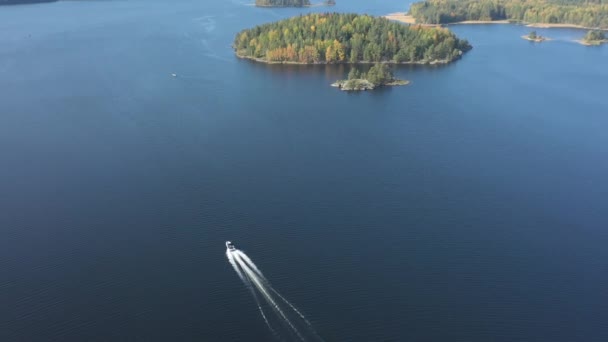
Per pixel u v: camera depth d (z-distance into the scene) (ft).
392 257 452.35
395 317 388.16
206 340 368.27
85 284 422.00
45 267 440.45
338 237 479.41
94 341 368.48
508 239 478.59
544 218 511.40
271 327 378.53
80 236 480.23
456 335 373.20
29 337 371.97
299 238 477.77
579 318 389.60
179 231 487.61
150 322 384.27
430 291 413.80
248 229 490.90
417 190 561.43
